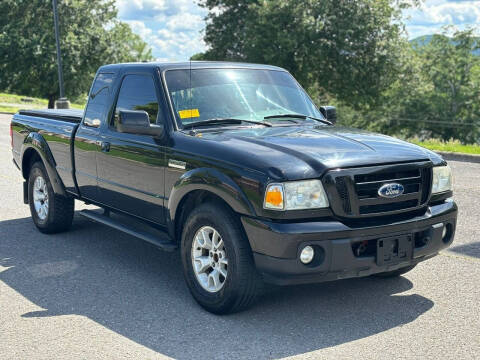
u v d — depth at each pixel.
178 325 4.23
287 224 3.94
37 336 4.04
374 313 4.46
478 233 7.00
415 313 4.46
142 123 4.81
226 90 5.32
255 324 4.25
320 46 31.50
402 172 4.29
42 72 45.78
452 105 45.91
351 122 48.38
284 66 32.97
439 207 4.55
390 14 33.28
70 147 6.34
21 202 8.66
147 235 5.21
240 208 4.10
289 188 3.95
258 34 32.47
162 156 4.92
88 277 5.35
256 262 4.08
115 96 5.77
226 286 4.25
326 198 4.03
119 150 5.50
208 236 4.48
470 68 45.62
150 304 4.66
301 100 5.73
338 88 35.78
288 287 5.04
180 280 5.29
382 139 4.72
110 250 6.25
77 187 6.35
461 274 5.43
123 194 5.55
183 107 5.07
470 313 4.46
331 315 4.42
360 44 32.66
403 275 5.40
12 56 44.81
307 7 32.16
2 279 5.29
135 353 3.77
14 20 46.34
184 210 4.84
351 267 4.05
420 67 36.97
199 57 38.78
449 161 15.10
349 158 4.16
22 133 7.33
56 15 27.08
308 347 3.85
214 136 4.68
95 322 4.29
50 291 4.98
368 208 4.14
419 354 3.74
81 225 7.30
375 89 34.59
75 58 44.91
